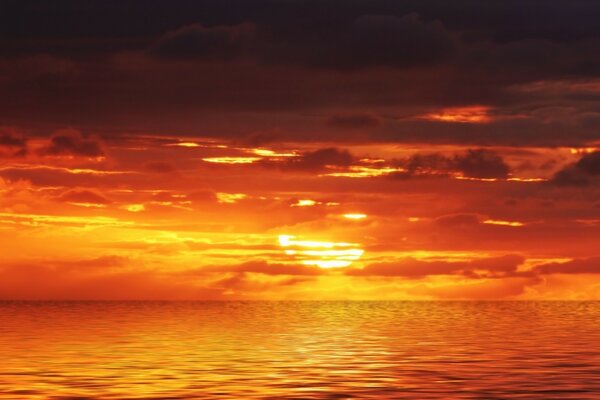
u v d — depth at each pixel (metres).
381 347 59.78
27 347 57.88
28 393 35.75
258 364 47.12
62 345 59.72
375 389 37.31
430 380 40.44
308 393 36.09
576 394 36.12
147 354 52.88
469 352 55.88
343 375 42.28
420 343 64.00
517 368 45.56
